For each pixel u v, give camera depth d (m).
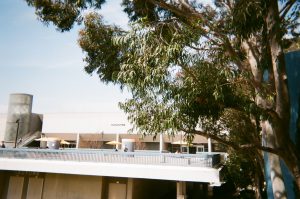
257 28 5.32
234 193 21.62
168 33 6.04
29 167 14.34
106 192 14.96
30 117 36.19
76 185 15.13
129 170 12.97
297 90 8.17
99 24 10.35
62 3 9.73
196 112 6.03
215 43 6.76
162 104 6.02
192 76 6.00
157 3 7.75
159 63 5.54
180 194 13.31
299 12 7.26
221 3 9.77
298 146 7.66
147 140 31.16
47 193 15.48
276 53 5.89
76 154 14.22
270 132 7.61
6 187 16.28
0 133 39.22
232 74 6.14
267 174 9.62
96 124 34.03
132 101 6.53
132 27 5.88
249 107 5.86
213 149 29.17
